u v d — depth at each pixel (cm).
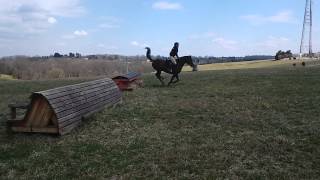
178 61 2691
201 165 977
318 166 962
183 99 1989
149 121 1479
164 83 2836
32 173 940
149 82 2995
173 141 1195
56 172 941
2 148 1133
